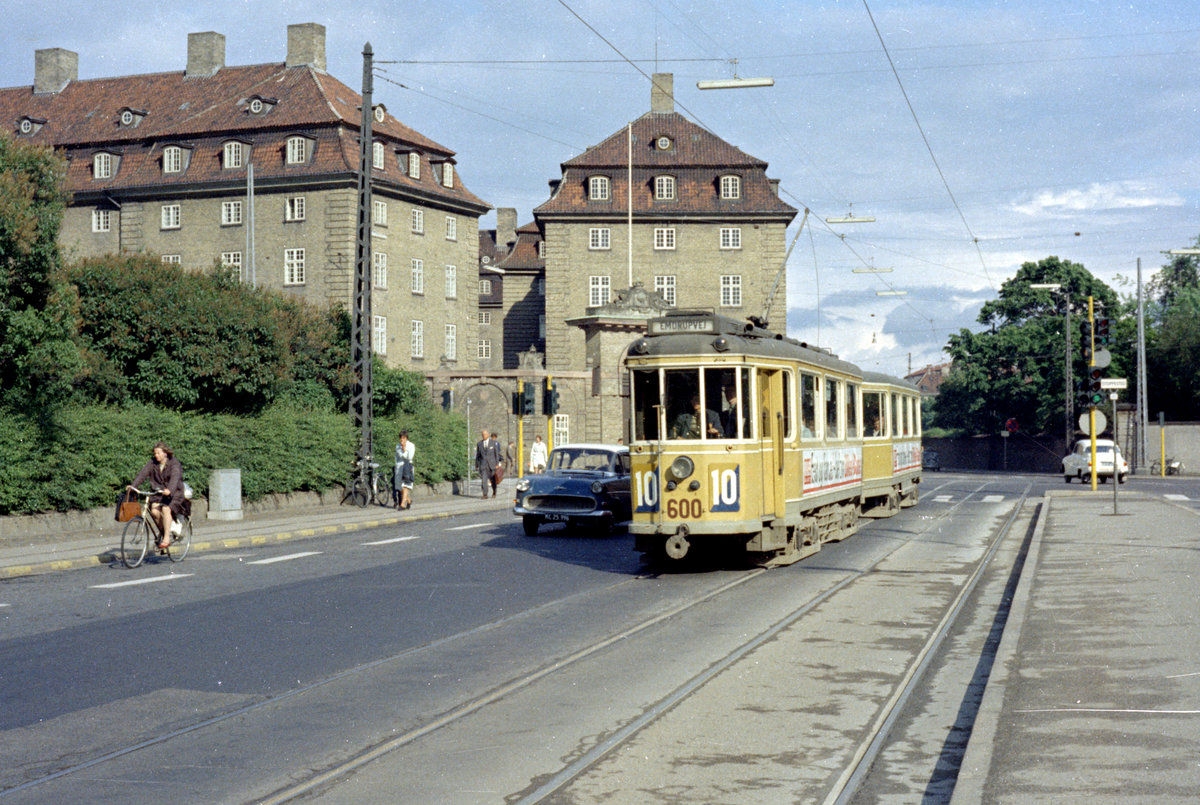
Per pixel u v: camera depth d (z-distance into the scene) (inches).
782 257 2891.2
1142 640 403.9
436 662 412.5
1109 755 257.8
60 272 1002.7
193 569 740.0
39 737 313.0
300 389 1370.6
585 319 2460.6
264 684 377.4
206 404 1222.9
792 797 253.6
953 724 326.0
